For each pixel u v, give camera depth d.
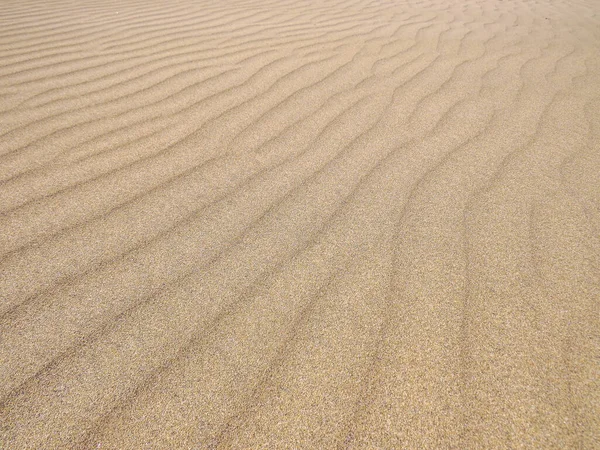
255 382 1.17
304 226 1.74
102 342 1.26
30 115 2.52
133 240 1.65
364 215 1.81
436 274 1.52
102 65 3.29
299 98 2.88
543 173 2.12
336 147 2.32
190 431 1.06
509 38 4.44
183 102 2.78
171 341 1.28
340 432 1.07
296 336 1.30
